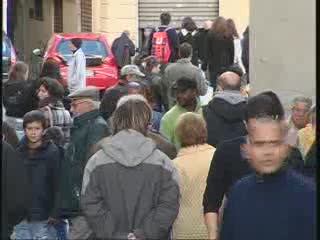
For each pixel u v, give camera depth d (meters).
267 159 5.84
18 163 7.33
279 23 10.01
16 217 7.34
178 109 10.78
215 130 10.20
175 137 9.41
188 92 10.74
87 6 35.81
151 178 7.25
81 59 21.27
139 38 36.19
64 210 9.50
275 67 10.02
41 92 11.88
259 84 10.09
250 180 5.94
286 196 5.82
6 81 12.91
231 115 10.14
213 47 21.67
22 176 7.34
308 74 9.94
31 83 12.67
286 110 9.75
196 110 10.86
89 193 7.25
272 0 10.00
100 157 7.29
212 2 36.22
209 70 21.86
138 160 7.24
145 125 7.39
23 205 7.35
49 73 15.50
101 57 24.19
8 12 33.00
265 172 5.84
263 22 10.06
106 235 7.16
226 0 36.00
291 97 9.90
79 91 9.61
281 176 5.86
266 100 6.40
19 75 12.82
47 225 9.50
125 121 7.34
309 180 6.11
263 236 5.82
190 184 8.31
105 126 9.55
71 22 36.00
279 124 5.88
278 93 9.98
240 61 21.86
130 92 11.82
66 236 9.59
